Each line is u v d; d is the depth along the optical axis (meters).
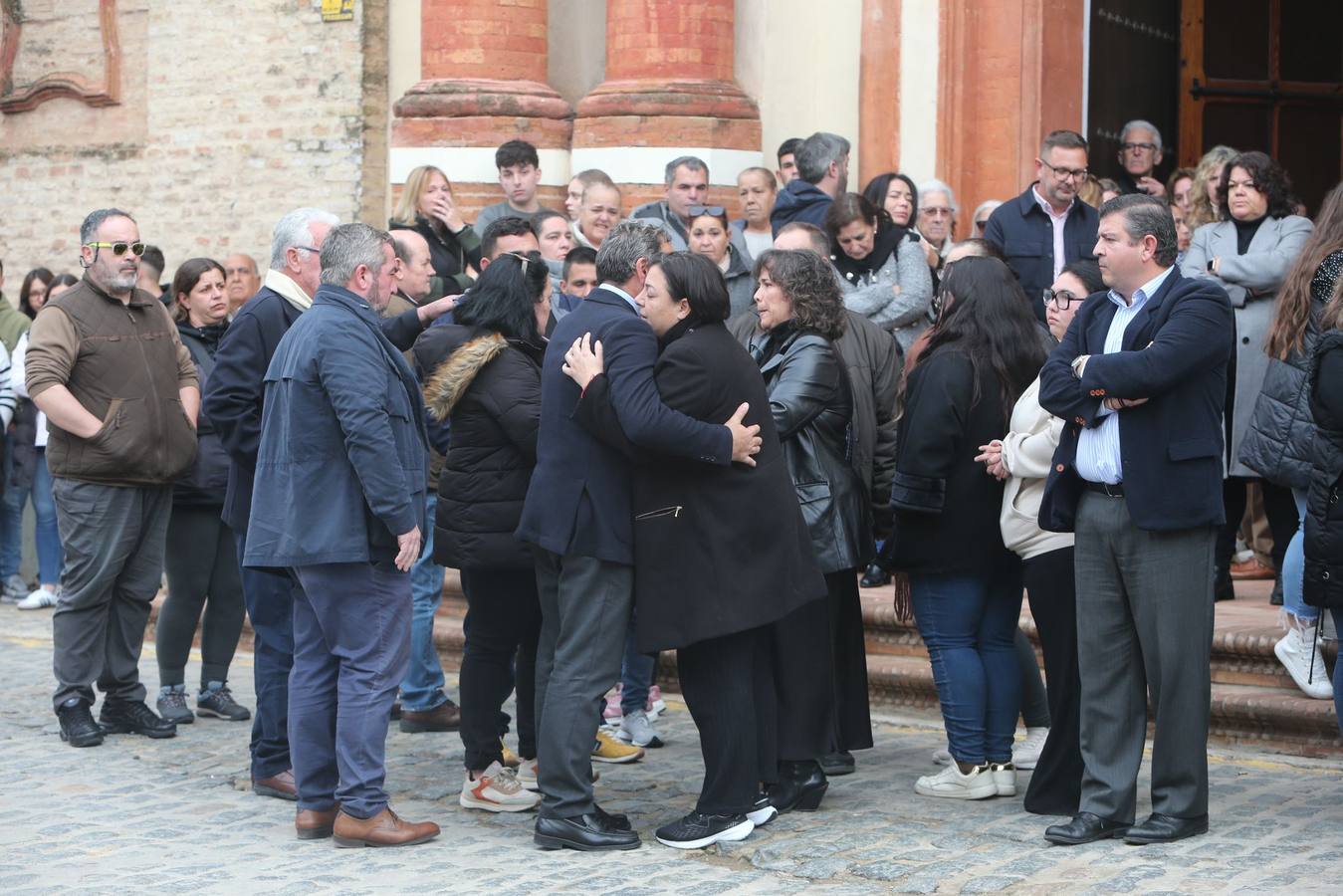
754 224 9.59
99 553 7.84
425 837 6.21
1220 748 7.29
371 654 6.16
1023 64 10.72
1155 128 11.10
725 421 5.95
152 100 13.61
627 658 7.67
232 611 8.49
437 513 6.53
